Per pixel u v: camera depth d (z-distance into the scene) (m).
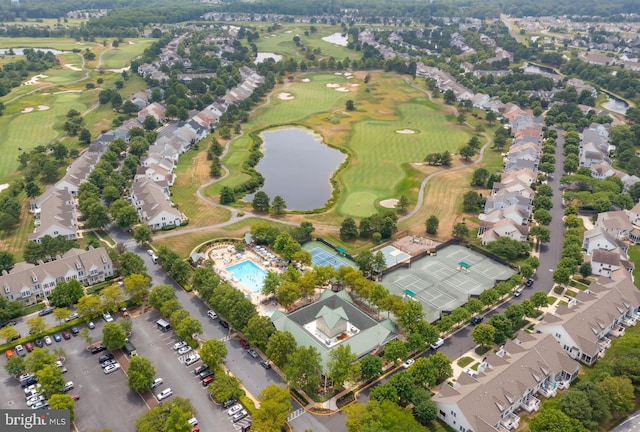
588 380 152.62
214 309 186.00
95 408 143.12
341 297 186.75
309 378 144.25
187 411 135.75
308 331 166.00
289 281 193.00
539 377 148.62
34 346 167.00
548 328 172.50
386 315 185.25
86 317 179.62
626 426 139.25
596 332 169.50
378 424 127.19
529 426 132.00
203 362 161.88
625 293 189.38
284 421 132.62
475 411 134.12
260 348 165.38
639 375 146.75
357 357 157.88
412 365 151.25
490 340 164.88
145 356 163.62
